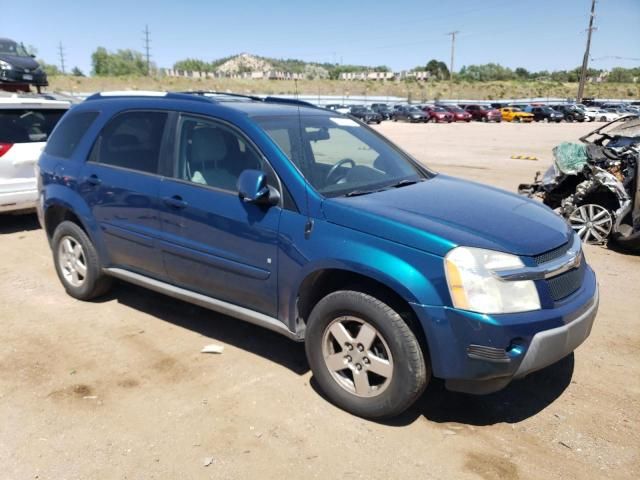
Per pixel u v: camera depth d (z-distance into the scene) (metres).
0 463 2.96
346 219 3.31
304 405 3.51
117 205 4.48
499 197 3.96
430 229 3.11
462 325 2.94
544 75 130.12
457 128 38.53
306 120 4.24
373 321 3.18
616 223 7.24
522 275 3.01
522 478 2.88
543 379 3.88
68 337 4.43
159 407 3.47
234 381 3.78
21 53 18.78
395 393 3.16
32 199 7.43
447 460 3.01
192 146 4.09
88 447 3.09
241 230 3.69
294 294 3.51
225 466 2.95
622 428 3.32
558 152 8.44
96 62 95.94
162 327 4.63
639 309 5.19
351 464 2.97
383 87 99.00
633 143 7.82
